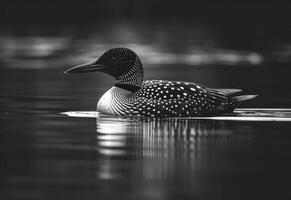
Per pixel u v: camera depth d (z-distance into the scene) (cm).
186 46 3597
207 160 1024
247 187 869
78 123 1398
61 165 989
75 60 3112
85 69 1559
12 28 4194
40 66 2912
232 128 1338
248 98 1563
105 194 836
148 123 1402
